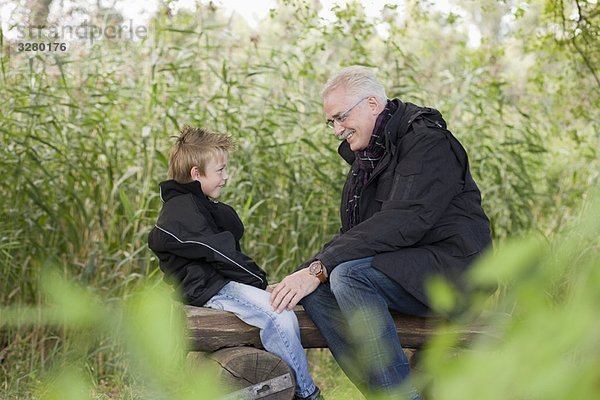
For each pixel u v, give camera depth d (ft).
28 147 19.84
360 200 13.29
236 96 22.65
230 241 12.25
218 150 12.66
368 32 23.72
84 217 20.56
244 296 12.34
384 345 12.00
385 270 12.15
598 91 25.12
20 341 17.60
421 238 12.68
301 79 23.41
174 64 21.76
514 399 1.52
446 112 24.00
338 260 12.44
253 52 23.57
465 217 12.83
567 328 1.56
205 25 23.70
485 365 1.55
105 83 21.79
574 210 22.24
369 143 13.14
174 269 12.59
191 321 12.11
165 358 1.90
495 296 14.60
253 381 11.92
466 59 26.14
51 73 21.52
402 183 12.51
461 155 12.88
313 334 13.01
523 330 1.61
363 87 13.08
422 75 24.22
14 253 19.89
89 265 19.21
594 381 1.49
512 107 25.53
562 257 1.72
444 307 2.03
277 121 22.95
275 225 20.93
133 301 1.93
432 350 1.80
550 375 1.50
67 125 21.03
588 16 24.63
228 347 12.32
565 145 26.09
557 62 26.63
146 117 21.68
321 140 22.53
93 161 21.15
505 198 22.63
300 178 21.35
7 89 20.47
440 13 25.43
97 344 16.38
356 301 12.11
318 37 24.49
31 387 16.25
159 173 21.45
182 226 12.18
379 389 11.85
